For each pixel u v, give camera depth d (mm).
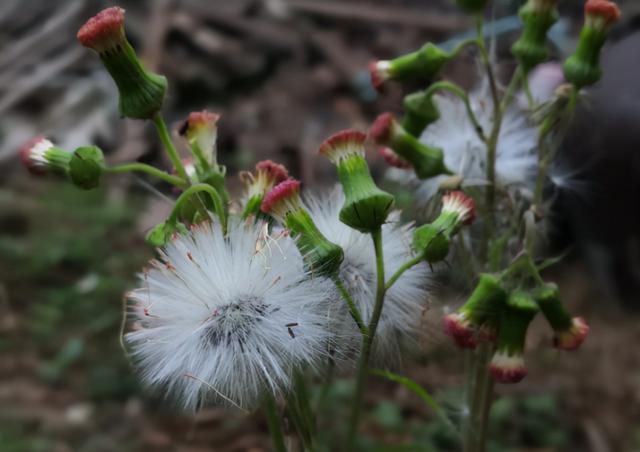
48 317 297
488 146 143
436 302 144
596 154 270
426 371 247
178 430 243
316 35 479
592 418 267
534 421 257
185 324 120
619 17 133
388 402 245
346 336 123
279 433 131
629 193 278
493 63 156
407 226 134
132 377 265
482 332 125
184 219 128
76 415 252
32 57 464
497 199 151
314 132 416
